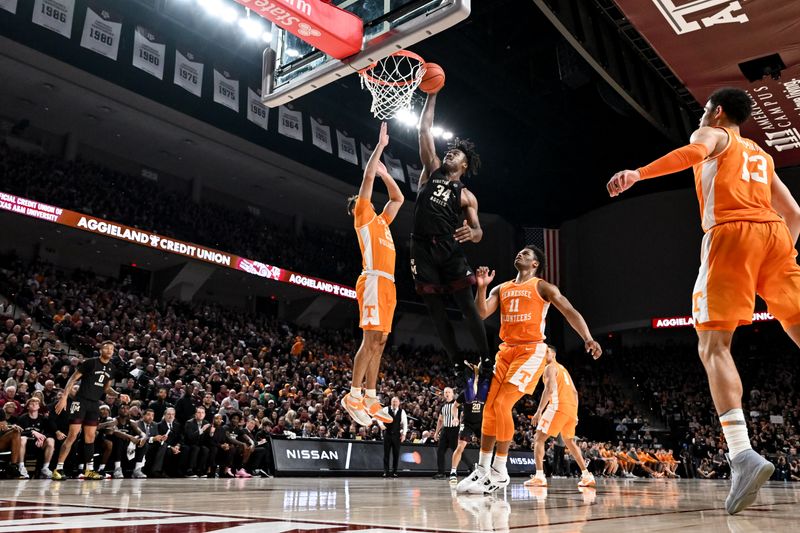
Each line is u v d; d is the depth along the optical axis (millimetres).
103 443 9570
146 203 22594
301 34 5844
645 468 20188
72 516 2686
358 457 12922
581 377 29125
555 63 25906
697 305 3074
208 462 11078
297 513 2926
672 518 2777
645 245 28781
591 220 30719
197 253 21922
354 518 2666
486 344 4645
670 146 28562
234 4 19922
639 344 31094
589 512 3135
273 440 11930
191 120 21969
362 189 5340
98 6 19312
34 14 17562
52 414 9109
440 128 27844
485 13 21734
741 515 2973
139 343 16141
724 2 10539
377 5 6094
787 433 22594
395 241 30656
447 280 4656
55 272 20312
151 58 19812
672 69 12703
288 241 27609
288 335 23109
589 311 30047
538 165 31266
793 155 15211
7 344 12625
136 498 4191
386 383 20203
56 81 19469
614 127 27469
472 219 4824
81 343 15344
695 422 24812
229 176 26219
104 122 22031
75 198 19859
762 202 3076
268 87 7172
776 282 3039
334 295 26734
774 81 12398
